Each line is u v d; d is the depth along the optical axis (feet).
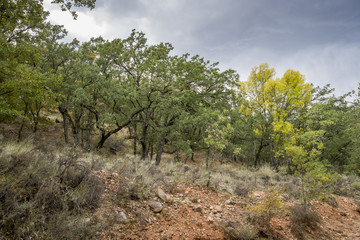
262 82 63.87
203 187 20.43
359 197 28.81
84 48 55.01
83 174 12.71
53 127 69.97
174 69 47.34
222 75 52.49
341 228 17.98
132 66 56.39
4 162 10.89
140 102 51.62
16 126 59.98
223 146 21.77
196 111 54.24
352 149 66.44
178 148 53.98
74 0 17.33
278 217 16.83
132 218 11.76
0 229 7.61
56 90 43.80
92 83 49.34
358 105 71.10
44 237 8.08
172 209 14.32
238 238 12.57
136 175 18.13
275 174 36.60
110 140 70.59
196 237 11.89
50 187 9.80
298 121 66.18
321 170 21.09
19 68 25.59
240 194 20.72
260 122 61.16
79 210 10.28
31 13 21.88
